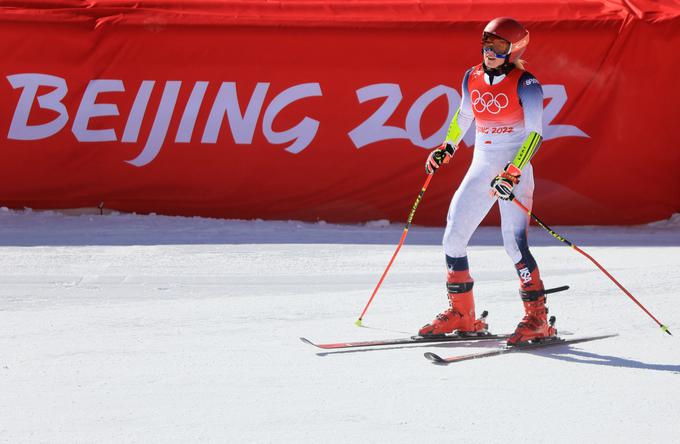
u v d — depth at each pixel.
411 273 29.91
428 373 18.08
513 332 21.83
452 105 42.22
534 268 20.53
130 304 24.92
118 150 42.09
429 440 14.25
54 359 18.84
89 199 42.38
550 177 42.69
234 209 42.59
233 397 16.36
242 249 34.47
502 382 17.50
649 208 43.03
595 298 25.06
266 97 42.19
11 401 16.05
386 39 42.09
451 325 20.97
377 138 42.28
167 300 25.53
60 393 16.53
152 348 19.81
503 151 20.70
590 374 18.08
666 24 42.00
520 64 20.69
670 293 25.58
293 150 42.34
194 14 42.28
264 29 42.00
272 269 30.66
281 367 18.39
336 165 42.41
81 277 29.06
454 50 42.09
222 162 42.31
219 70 41.97
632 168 42.72
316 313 23.67
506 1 44.00
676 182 43.03
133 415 15.30
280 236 38.09
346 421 15.08
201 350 19.67
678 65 42.25
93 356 19.09
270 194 42.56
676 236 40.03
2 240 36.09
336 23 42.19
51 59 41.72
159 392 16.62
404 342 20.52
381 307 24.47
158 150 42.12
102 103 41.94
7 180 42.12
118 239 36.62
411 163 42.38
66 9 42.31
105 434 14.36
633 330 21.75
